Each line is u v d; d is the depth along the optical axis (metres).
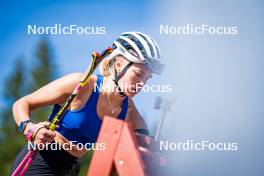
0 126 101.12
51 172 11.73
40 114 85.44
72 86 11.49
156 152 10.66
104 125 9.95
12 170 11.85
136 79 11.54
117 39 11.76
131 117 12.59
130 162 9.65
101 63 11.79
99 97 11.49
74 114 11.47
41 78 110.56
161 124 11.88
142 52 11.44
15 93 109.69
